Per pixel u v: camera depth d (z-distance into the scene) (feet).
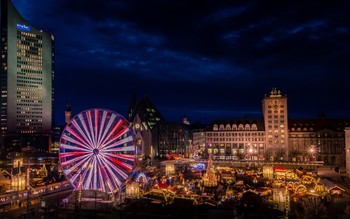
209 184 382.22
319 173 548.72
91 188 345.92
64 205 326.44
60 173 516.73
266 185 411.54
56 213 307.37
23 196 356.79
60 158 349.00
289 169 542.98
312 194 354.95
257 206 287.07
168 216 273.54
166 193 333.01
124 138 354.13
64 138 353.10
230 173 482.69
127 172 344.90
